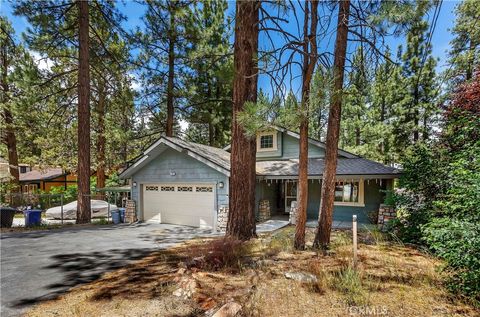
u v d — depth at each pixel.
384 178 9.06
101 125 18.06
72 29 12.20
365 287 3.74
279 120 4.86
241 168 6.86
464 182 4.39
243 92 6.73
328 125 6.03
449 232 3.52
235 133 6.89
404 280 3.97
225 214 10.05
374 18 4.95
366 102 18.25
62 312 3.40
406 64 16.00
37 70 12.64
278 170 11.68
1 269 5.21
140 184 12.54
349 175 9.64
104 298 3.75
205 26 16.83
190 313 3.23
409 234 6.57
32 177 25.34
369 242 6.68
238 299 3.41
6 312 3.44
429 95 15.08
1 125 15.70
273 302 3.36
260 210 11.72
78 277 4.72
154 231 9.80
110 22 12.94
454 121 6.32
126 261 5.70
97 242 7.75
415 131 15.45
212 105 17.58
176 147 10.74
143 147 21.47
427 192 6.58
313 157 13.10
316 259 5.00
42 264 5.54
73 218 14.88
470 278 3.30
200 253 5.75
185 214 11.28
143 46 14.59
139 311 3.32
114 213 12.27
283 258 5.11
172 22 14.86
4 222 10.97
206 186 10.77
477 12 9.62
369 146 17.36
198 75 16.83
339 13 5.81
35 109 14.57
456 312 3.06
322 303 3.33
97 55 13.44
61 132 17.39
